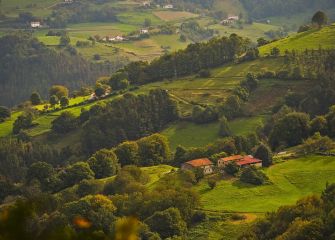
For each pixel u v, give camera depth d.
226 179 179.62
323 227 110.81
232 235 140.62
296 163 185.50
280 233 121.56
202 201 163.00
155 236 137.50
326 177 171.50
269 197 163.38
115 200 165.12
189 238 143.12
